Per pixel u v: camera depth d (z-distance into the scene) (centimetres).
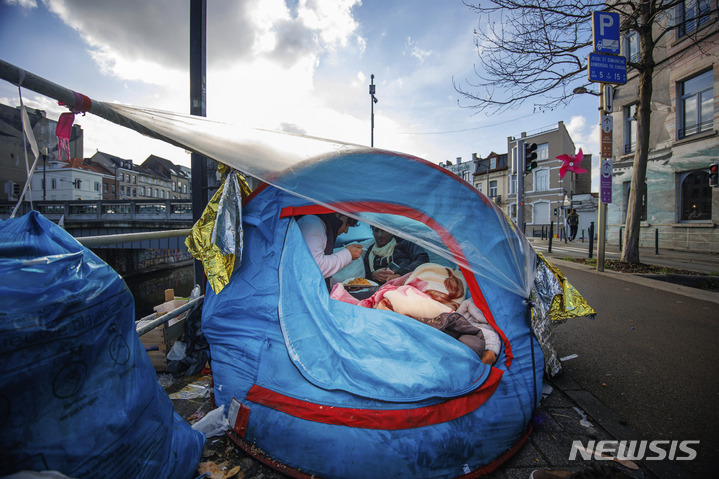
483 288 204
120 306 120
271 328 197
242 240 213
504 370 186
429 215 200
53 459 90
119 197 6078
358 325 186
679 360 302
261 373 186
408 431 155
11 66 131
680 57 1205
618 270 784
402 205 198
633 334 371
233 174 216
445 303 222
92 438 99
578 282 652
